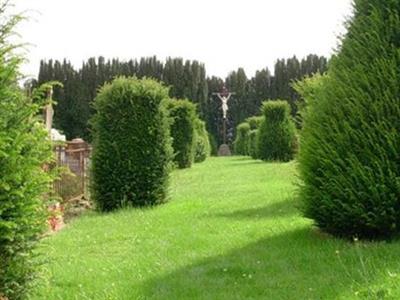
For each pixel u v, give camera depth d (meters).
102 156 13.75
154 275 6.41
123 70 57.03
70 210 13.57
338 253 6.43
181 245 8.04
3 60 4.68
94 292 5.93
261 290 5.51
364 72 7.21
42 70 49.44
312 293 5.22
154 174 13.75
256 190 14.63
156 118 13.93
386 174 6.73
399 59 7.04
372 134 6.86
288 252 6.86
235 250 7.34
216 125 62.44
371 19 7.39
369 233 7.15
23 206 4.62
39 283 5.13
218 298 5.38
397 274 5.40
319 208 7.37
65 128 46.28
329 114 7.36
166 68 60.53
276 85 61.94
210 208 11.80
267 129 29.56
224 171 24.34
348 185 6.90
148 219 11.04
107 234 9.54
